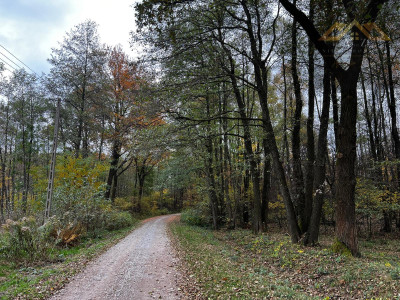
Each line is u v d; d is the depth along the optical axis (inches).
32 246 391.5
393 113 677.9
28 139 1042.7
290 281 278.7
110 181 1082.1
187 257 387.9
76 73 1021.2
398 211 666.8
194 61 480.1
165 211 1932.8
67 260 394.6
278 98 942.4
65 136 1069.8
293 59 539.5
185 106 529.7
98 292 251.3
